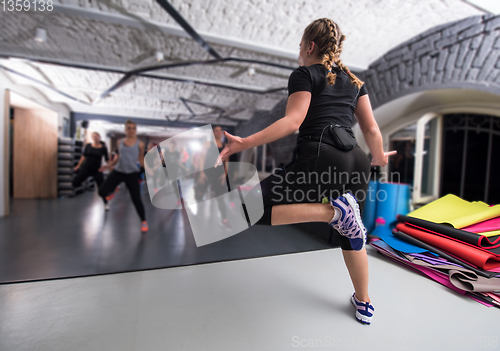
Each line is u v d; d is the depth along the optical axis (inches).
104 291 46.8
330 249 74.7
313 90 33.3
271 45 111.4
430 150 128.5
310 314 39.6
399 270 57.7
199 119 362.0
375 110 120.5
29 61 140.4
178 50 131.4
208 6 86.8
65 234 89.1
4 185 117.9
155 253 70.6
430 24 89.9
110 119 326.6
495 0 68.2
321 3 83.0
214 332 34.8
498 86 75.2
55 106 246.7
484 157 113.4
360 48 108.3
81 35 115.3
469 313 40.5
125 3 85.7
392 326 36.6
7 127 120.8
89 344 31.9
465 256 50.3
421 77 96.9
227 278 53.2
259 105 256.5
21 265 59.6
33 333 33.9
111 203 161.6
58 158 189.9
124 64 150.0
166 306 41.6
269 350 31.2
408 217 69.4
